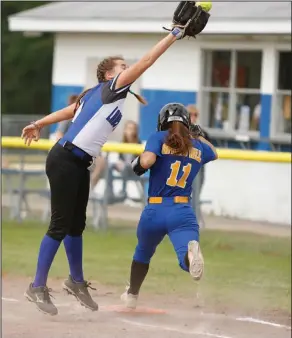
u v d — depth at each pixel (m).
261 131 47.16
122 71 20.58
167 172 21.23
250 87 48.12
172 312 24.97
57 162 20.75
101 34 52.06
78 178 20.89
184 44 49.38
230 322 24.00
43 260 21.11
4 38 102.38
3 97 102.38
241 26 45.78
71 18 51.59
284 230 41.22
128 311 24.55
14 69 102.81
